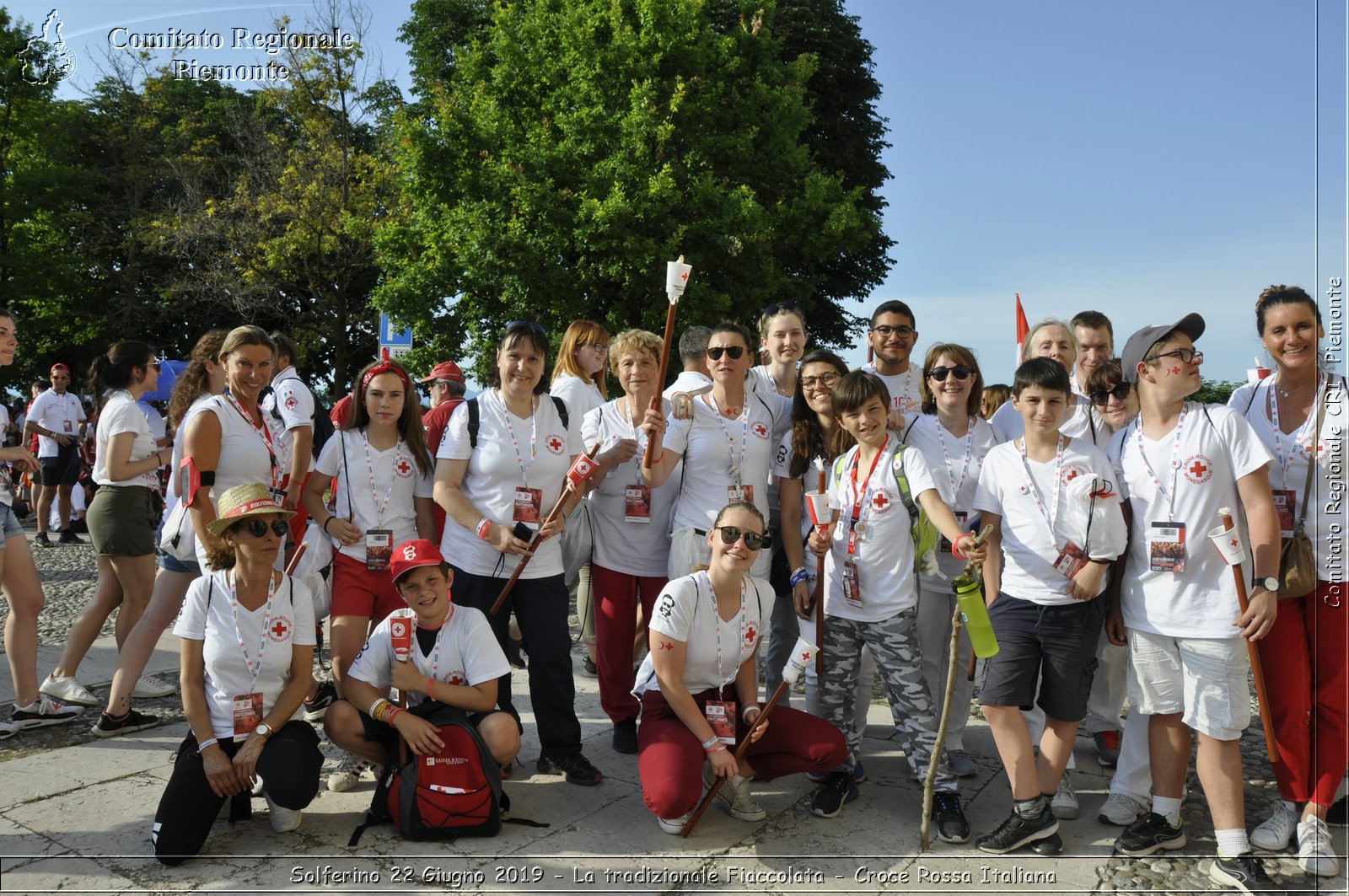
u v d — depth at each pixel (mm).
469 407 4316
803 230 18531
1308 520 3643
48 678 5000
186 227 22031
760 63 19188
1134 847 3602
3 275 22156
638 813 3947
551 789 4180
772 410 4832
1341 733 3500
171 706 5219
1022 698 3682
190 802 3408
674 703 3717
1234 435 3494
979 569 4105
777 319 5074
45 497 11375
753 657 3957
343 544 4277
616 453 4465
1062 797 4008
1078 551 3574
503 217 17312
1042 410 3654
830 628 4102
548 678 4234
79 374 26453
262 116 23594
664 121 16625
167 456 5133
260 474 4555
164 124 25672
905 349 5148
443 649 3824
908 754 3967
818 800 3961
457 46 21188
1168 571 3531
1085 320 5195
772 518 4773
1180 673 3549
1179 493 3527
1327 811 3672
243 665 3586
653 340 4773
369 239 20844
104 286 25000
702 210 16969
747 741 3744
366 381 4363
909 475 3965
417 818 3590
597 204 16250
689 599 3768
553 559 4344
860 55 23453
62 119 23000
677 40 17328
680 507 4520
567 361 5500
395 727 3703
